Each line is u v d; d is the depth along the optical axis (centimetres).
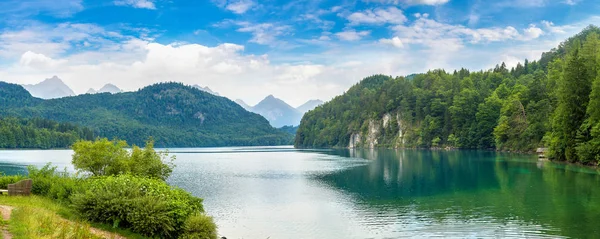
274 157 15238
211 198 5188
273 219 3972
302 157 14925
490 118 15325
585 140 8256
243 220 3944
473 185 5875
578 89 8556
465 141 16388
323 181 6875
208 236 2566
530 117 12125
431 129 18825
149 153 4247
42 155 15950
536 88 12756
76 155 4047
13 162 11525
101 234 2266
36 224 2075
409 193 5350
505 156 11338
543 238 3123
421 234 3325
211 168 9775
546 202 4438
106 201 2506
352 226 3650
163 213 2497
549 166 8088
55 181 3269
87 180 3195
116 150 4116
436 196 5053
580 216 3756
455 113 17150
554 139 9075
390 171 8312
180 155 17575
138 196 2592
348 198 5075
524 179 6281
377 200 4888
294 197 5222
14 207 2531
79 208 2538
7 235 1859
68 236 2023
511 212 4006
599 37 16112
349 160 12325
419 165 9469
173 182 6881
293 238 3325
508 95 15750
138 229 2472
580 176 6425
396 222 3750
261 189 5975
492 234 3262
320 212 4262
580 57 8825
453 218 3834
